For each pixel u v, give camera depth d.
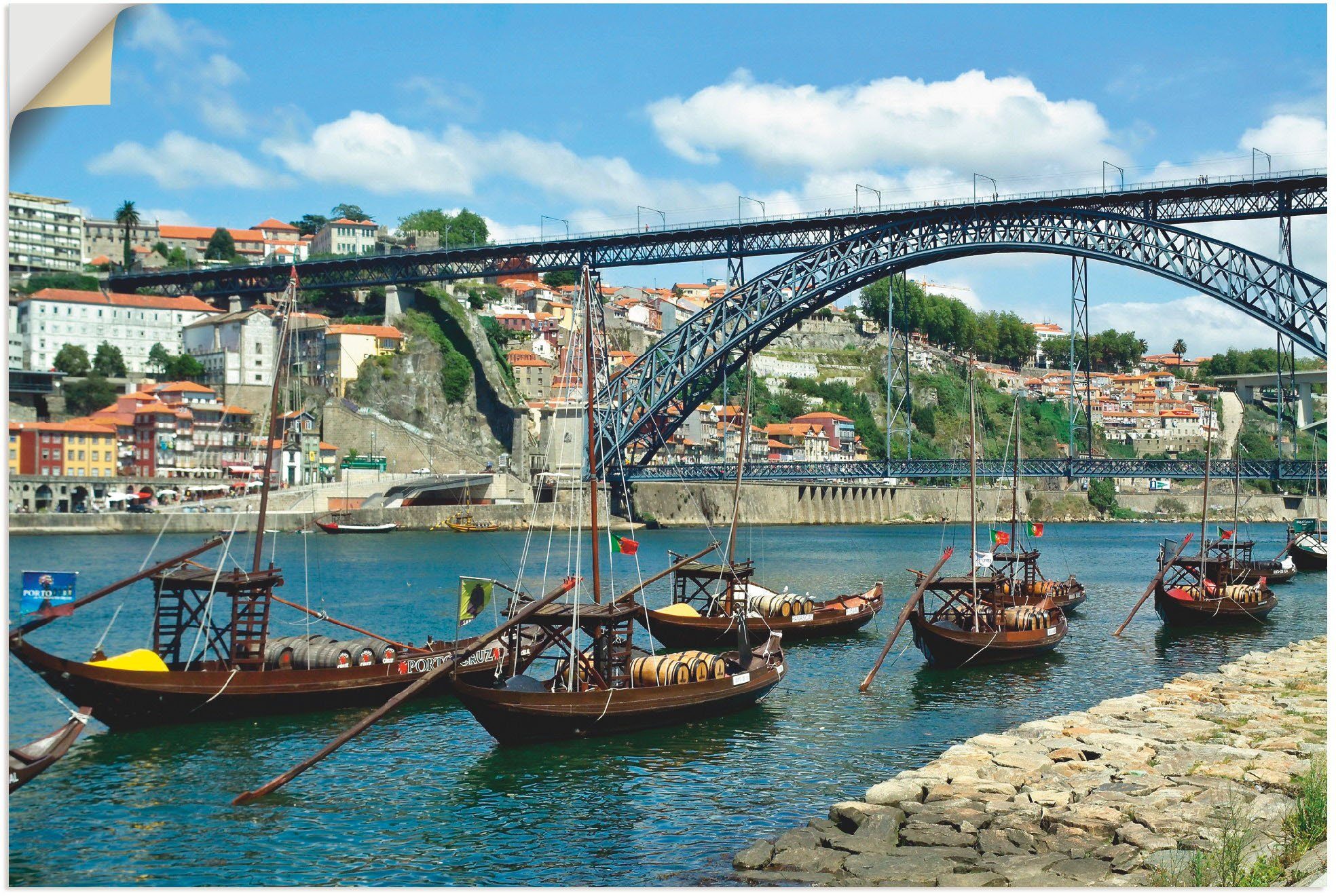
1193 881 17.66
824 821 24.00
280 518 133.25
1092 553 130.12
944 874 20.02
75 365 131.38
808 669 45.91
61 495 118.12
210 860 23.05
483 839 24.31
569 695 31.94
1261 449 188.00
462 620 36.59
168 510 120.75
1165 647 53.22
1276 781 24.72
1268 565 90.19
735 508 54.75
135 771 29.41
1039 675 44.91
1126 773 26.08
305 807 26.62
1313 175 105.19
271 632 53.47
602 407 143.50
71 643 48.78
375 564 97.06
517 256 156.38
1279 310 106.31
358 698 36.31
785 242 140.88
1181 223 113.44
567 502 148.88
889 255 128.88
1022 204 119.56
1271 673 40.59
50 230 162.38
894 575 91.94
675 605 51.28
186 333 153.75
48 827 25.05
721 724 35.16
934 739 33.34
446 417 189.62
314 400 168.12
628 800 27.06
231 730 33.50
